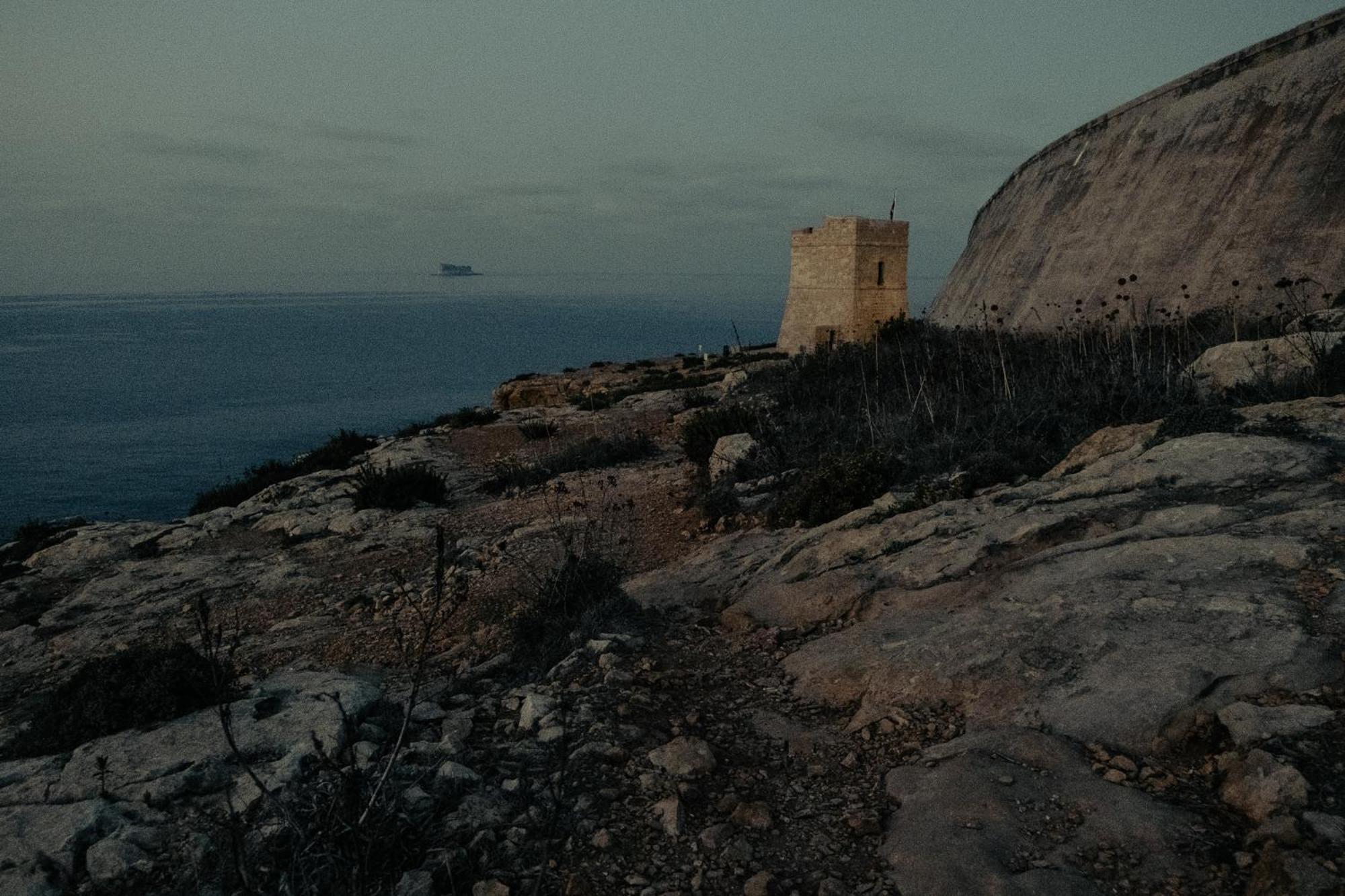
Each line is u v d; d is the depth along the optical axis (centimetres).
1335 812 348
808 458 1384
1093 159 3484
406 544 1448
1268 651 461
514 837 420
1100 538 657
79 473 11650
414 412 18888
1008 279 3728
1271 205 2219
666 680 627
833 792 458
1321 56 2325
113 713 586
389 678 810
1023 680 501
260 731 551
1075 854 363
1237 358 1141
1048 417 1188
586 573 872
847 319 4788
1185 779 405
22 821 455
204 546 1597
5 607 1319
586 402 3425
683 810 439
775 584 796
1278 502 646
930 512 833
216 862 406
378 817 397
